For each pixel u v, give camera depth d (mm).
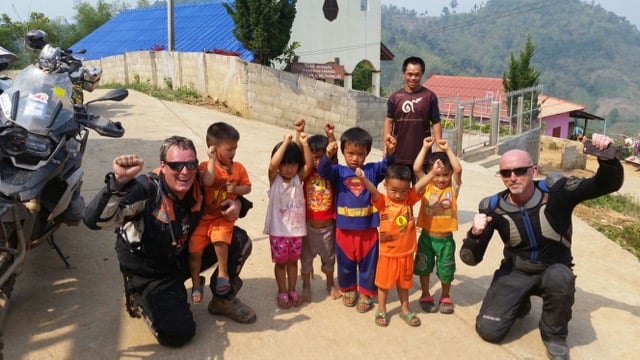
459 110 14055
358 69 29500
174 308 3861
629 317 4719
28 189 3832
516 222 4098
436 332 4309
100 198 3355
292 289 4605
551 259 4125
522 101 17172
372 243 4414
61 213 4605
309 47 23203
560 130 35312
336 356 3939
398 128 5645
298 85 13828
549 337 4059
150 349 3916
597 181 3836
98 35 26750
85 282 4812
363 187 4320
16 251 3805
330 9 23594
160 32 22750
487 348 4121
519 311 4309
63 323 4180
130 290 3965
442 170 4383
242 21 15250
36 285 4719
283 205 4359
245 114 13523
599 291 5219
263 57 15727
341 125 14141
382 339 4172
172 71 16266
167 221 3773
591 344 4281
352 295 4629
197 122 12172
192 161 3648
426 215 4492
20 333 4023
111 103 13797
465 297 4938
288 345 4051
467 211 7531
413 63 5512
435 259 4660
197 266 4125
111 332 4094
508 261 4324
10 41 27500
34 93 4266
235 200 4082
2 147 3916
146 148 9375
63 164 4223
